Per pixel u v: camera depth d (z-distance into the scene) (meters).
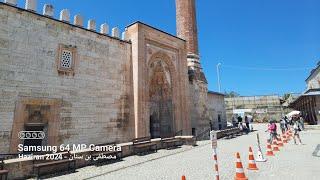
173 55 22.09
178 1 26.41
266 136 23.08
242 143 18.09
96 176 8.93
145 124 17.52
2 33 11.88
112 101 16.58
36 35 13.16
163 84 21.55
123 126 16.98
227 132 22.95
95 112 15.41
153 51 19.84
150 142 14.59
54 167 9.50
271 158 11.66
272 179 7.86
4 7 12.12
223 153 13.56
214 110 31.42
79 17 15.52
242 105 56.31
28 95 12.42
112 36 17.42
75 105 14.41
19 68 12.27
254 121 52.94
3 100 11.54
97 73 15.95
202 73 26.30
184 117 21.70
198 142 19.33
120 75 17.44
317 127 27.88
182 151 14.65
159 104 22.23
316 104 29.56
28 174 8.77
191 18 25.84
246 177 7.98
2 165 8.13
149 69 19.41
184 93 22.23
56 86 13.65
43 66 13.23
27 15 12.95
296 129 16.88
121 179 8.40
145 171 9.51
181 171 9.34
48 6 13.97
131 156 12.87
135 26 18.62
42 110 12.99
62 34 14.38
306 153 12.70
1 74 11.61
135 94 17.59
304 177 7.89
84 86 15.05
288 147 15.31
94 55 15.95
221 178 8.20
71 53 14.73
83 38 15.48
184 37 25.59
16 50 12.27
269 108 52.84
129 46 18.55
